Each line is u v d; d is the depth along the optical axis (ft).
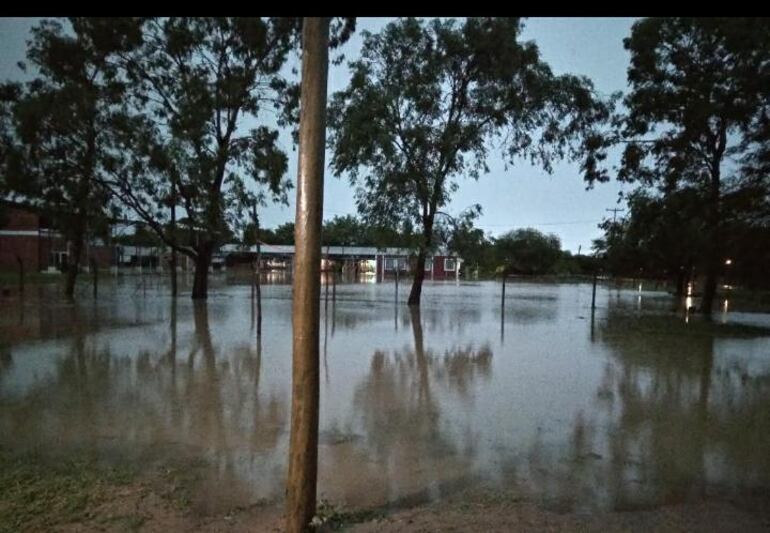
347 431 21.13
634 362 37.11
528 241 264.52
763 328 59.26
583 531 12.77
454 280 189.26
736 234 57.82
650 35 65.26
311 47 11.58
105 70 70.69
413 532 12.57
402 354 38.70
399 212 70.33
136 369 32.12
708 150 67.56
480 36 67.05
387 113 66.59
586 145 72.43
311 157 11.76
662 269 126.41
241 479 16.16
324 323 56.85
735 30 56.90
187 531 12.73
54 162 69.56
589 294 120.67
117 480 15.67
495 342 45.01
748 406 25.61
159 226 76.13
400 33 67.92
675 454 18.95
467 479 16.43
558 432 21.34
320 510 13.57
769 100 56.44
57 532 12.48
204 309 68.23
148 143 68.64
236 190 73.51
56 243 167.63
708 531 12.91
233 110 76.23
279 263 221.87
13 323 51.98
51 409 23.58
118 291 97.86
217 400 25.29
